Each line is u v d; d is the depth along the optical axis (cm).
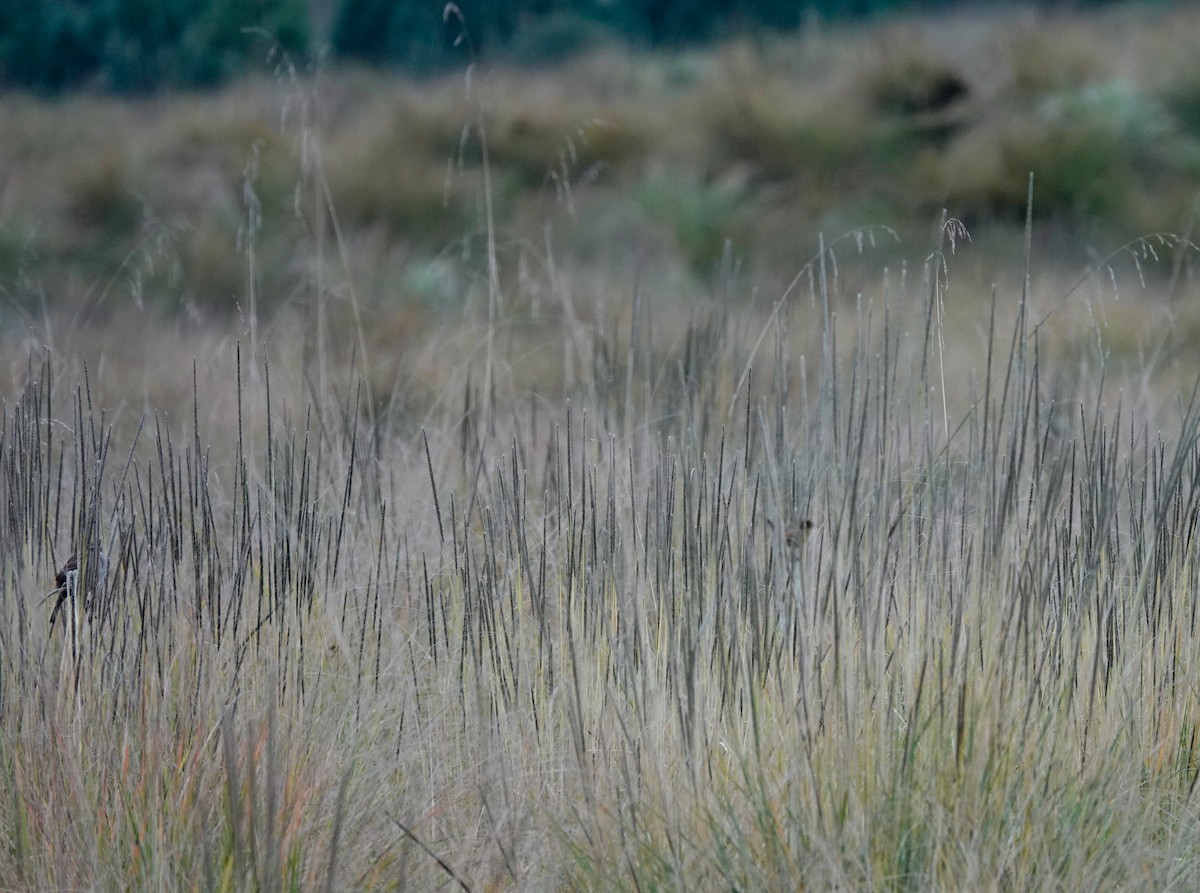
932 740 205
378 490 287
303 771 213
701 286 737
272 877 184
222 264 742
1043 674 220
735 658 225
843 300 532
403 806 217
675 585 234
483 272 751
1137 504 284
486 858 202
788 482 245
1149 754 221
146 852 201
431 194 874
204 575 265
